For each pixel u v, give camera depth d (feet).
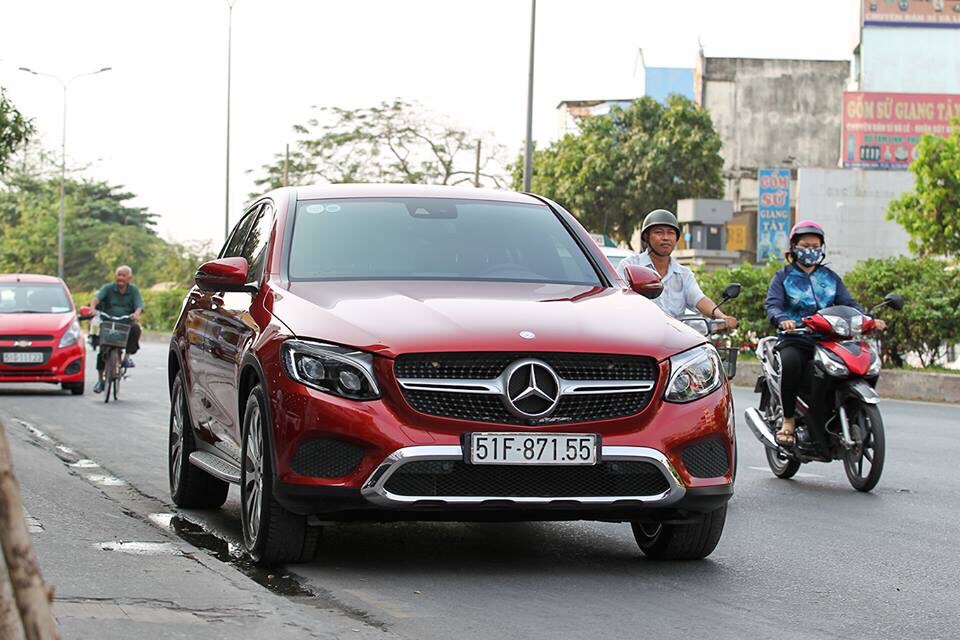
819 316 43.14
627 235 279.49
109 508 34.35
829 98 356.59
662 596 25.09
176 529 31.99
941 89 319.06
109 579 23.45
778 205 299.17
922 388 85.66
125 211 447.01
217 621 20.68
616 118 280.92
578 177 273.13
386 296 27.61
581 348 25.71
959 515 36.94
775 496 40.81
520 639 21.36
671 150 272.10
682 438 26.02
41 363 82.43
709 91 357.00
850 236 289.12
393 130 267.59
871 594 25.88
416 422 25.05
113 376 77.20
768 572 27.86
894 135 309.22
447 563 27.84
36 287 89.35
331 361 25.48
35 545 26.96
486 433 25.05
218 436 31.58
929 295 95.25
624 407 25.91
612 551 29.94
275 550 26.58
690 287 42.55
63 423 61.98
